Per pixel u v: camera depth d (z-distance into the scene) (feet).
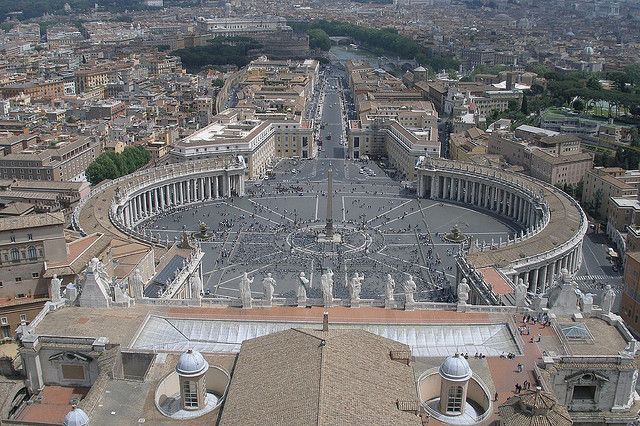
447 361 314.14
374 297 644.69
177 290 561.84
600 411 348.79
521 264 643.04
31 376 366.22
